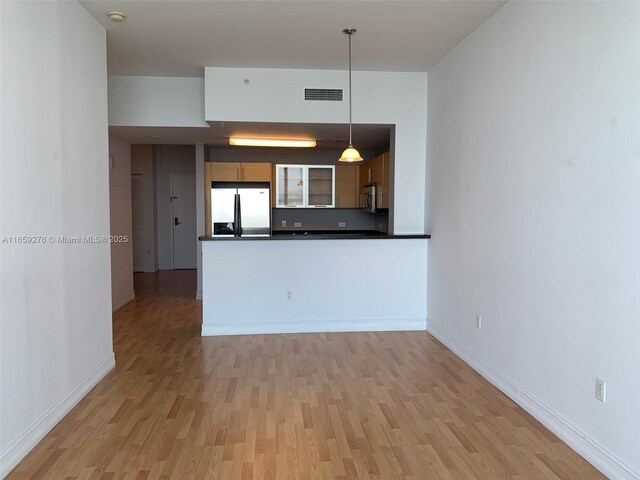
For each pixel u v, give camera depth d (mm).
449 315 4234
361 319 4871
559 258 2564
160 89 5043
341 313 4848
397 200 4984
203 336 4641
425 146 4961
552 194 2627
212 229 6598
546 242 2688
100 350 3443
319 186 7266
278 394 3154
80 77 3129
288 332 4781
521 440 2529
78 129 3086
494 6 3209
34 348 2473
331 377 3482
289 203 7203
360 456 2357
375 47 4109
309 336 4645
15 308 2287
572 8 2439
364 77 4871
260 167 6703
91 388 3234
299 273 4781
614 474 2133
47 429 2590
